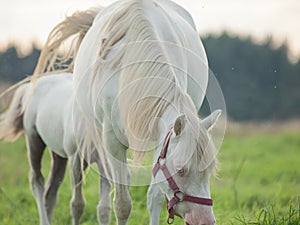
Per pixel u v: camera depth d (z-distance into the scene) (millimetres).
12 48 39562
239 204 10086
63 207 10055
